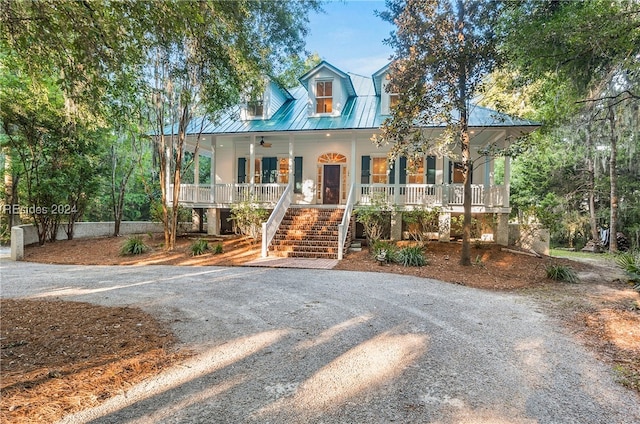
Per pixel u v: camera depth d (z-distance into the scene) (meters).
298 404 2.93
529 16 9.21
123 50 4.99
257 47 10.90
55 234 14.59
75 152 14.20
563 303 6.38
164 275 8.77
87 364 3.60
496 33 9.27
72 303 5.99
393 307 5.94
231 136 15.05
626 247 19.66
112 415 2.71
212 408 2.85
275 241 12.40
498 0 8.78
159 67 11.06
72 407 2.80
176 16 4.62
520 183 23.47
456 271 9.52
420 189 13.73
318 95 15.70
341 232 11.20
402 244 12.88
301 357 3.88
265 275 8.77
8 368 3.46
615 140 16.11
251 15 9.86
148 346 4.11
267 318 5.27
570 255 16.06
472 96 9.98
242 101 13.42
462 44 9.02
